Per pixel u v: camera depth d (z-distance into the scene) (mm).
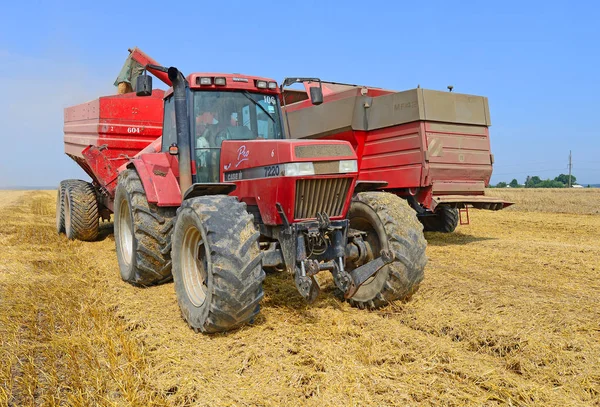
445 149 8578
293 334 3973
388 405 2863
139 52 8664
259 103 5438
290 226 4164
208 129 5195
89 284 5766
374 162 9273
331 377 3191
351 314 4574
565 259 7590
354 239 4781
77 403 2879
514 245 9102
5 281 5805
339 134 9391
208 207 4043
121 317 4570
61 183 9852
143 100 8586
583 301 4965
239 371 3330
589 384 3158
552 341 3820
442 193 8719
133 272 5551
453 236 10641
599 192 25219
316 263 4062
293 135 10352
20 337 3998
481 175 9164
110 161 8445
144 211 5406
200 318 4023
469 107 8914
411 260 4590
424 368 3336
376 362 3490
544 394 3018
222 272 3789
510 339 3873
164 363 3430
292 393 3021
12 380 3236
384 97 8891
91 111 8680
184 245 4531
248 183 4590
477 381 3184
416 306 4762
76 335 3945
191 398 2977
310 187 4215
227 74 5309
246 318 3973
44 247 8438
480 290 5387
